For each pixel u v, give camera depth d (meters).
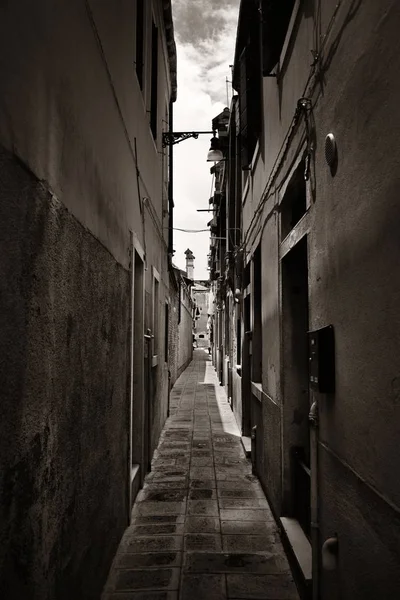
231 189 10.40
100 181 3.16
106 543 3.41
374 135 1.90
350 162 2.21
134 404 5.57
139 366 5.54
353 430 2.17
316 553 2.79
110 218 3.52
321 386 2.52
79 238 2.57
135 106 5.07
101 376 3.16
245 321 8.22
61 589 2.20
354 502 2.14
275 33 4.13
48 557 2.00
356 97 2.11
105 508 3.34
